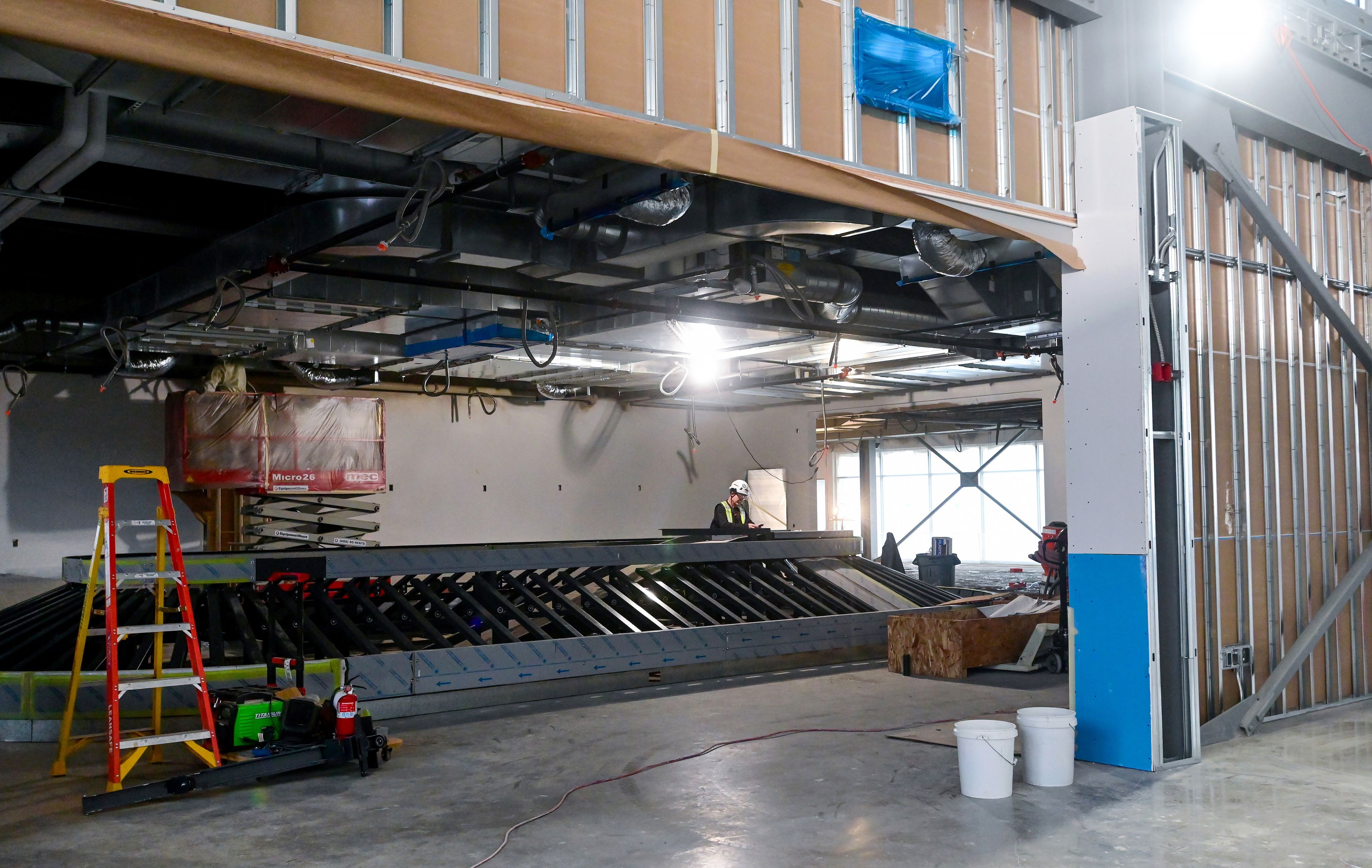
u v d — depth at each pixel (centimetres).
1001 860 402
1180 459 577
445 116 390
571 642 814
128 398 1419
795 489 2033
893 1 553
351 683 654
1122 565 563
